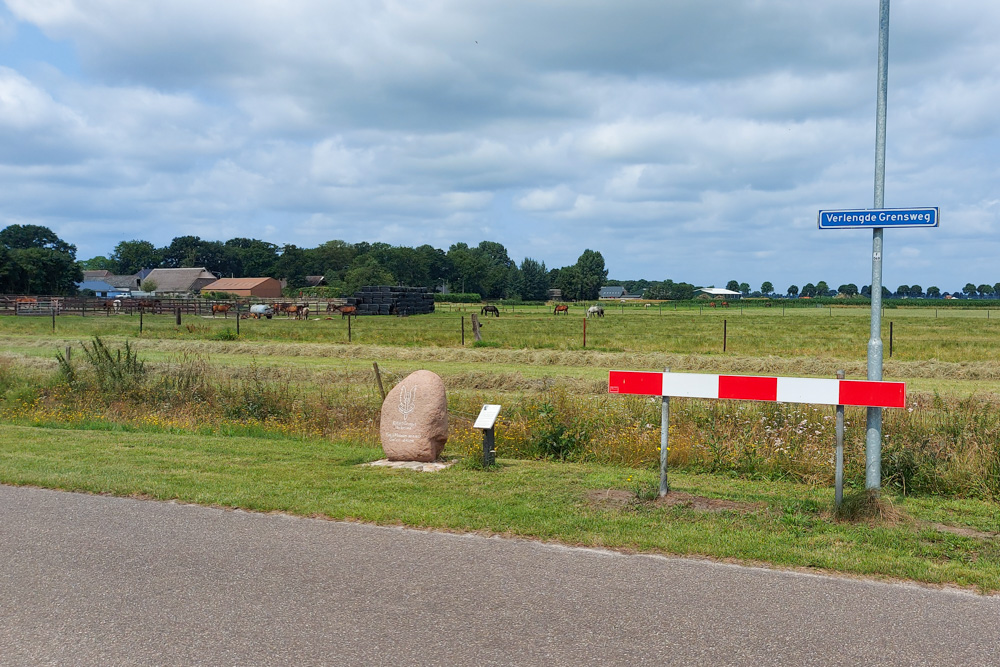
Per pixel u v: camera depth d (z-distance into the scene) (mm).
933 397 15438
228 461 9023
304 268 162125
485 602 4602
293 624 4273
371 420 13125
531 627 4242
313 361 24703
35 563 5285
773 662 3846
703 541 5793
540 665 3793
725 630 4227
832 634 4191
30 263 102375
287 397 14570
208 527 6191
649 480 8125
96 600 4617
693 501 7066
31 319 49344
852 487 7957
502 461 9539
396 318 59062
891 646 4047
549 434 10148
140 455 9320
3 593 4730
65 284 110375
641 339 35531
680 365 23312
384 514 6484
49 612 4438
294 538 5902
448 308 93875
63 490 7469
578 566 5281
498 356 25578
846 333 41625
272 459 9242
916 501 7375
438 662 3820
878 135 6934
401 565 5273
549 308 97750
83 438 10648
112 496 7242
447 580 4980
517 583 4934
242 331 38031
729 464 8945
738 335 39188
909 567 5250
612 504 7000
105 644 4023
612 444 9789
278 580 4965
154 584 4883
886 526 6305
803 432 9922
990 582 4992
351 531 6105
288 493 7258
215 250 176750
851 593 4820
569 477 8203
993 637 4176
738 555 5520
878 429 6918
